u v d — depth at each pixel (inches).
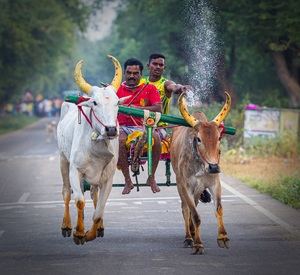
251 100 1604.3
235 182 744.3
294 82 1330.0
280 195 614.2
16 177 850.8
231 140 1050.7
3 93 2444.6
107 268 373.4
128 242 443.2
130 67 457.7
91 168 424.8
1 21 2159.2
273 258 393.4
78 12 2461.9
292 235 458.3
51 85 3570.4
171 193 661.9
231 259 391.9
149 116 426.9
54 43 2491.4
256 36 1242.0
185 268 371.9
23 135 2081.7
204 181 410.9
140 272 363.9
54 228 498.0
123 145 452.1
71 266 379.6
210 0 876.0
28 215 558.9
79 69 415.2
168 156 466.9
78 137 426.0
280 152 1006.4
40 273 365.4
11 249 426.3
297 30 1114.7
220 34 978.7
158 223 510.3
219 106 982.4
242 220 515.8
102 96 403.9
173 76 1342.3
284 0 1145.4
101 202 427.5
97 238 456.1
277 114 1057.5
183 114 406.9
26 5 2266.2
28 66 2401.6
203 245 430.6
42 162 1069.1
